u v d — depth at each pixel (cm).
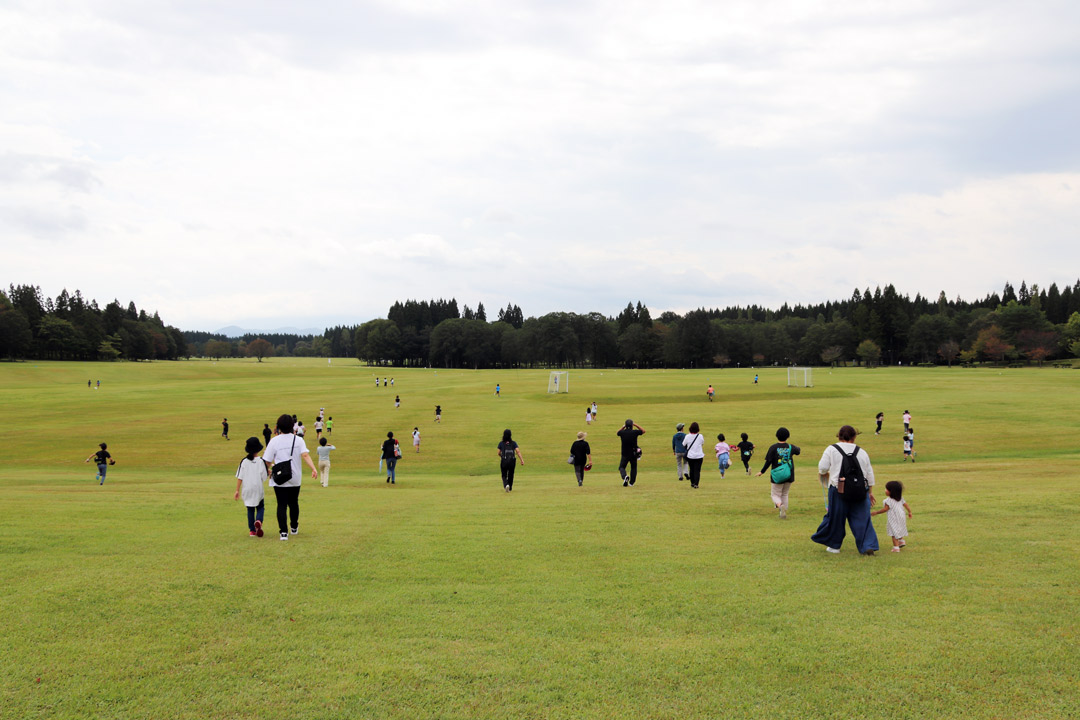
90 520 1355
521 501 1764
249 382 11862
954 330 18388
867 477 1000
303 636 688
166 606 771
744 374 13925
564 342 19588
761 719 523
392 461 2716
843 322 19725
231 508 1609
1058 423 4653
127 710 538
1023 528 1184
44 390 9175
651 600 802
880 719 520
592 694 564
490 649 655
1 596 801
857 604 774
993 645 645
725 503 1609
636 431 2084
